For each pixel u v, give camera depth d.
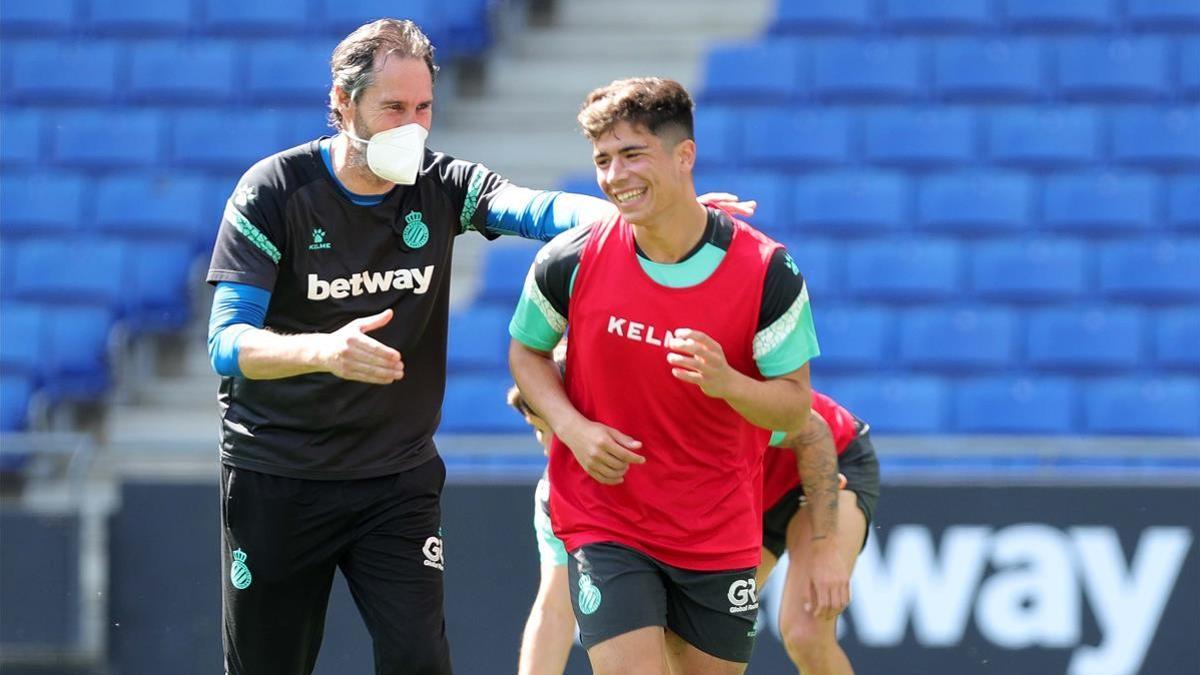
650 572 12.96
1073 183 36.03
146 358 33.59
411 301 13.14
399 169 12.26
